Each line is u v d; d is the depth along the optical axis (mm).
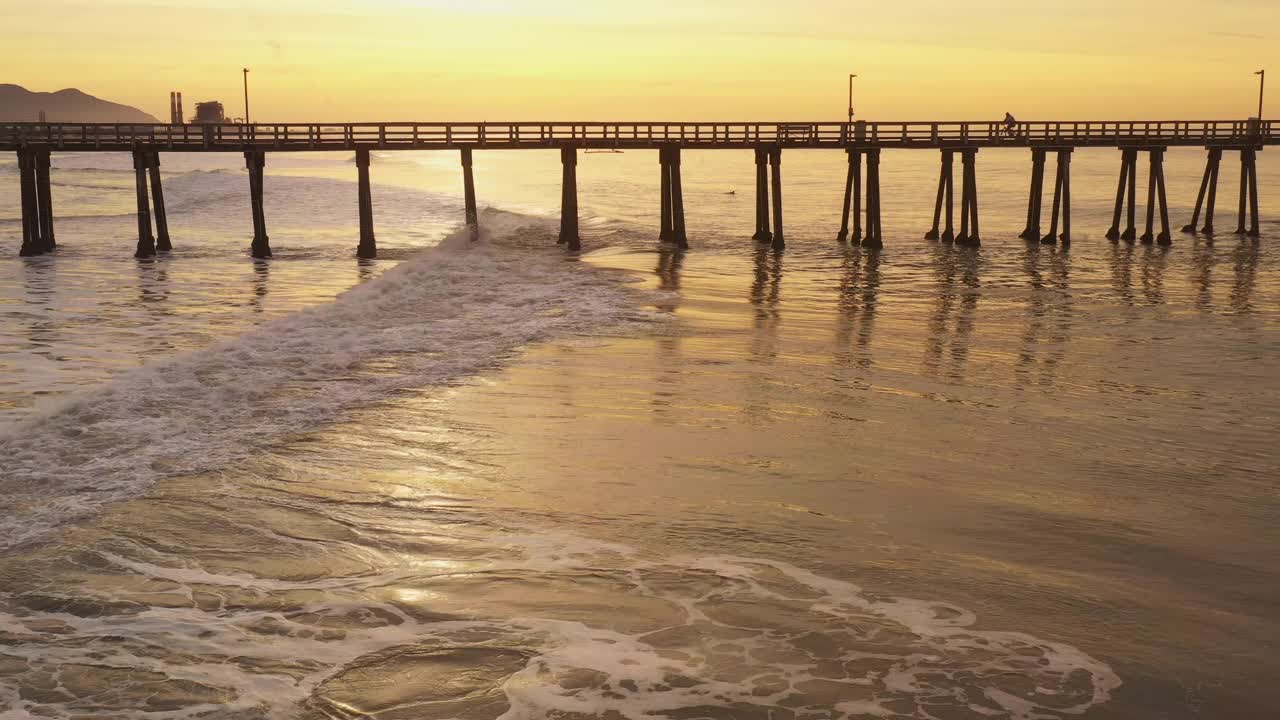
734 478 10297
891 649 6699
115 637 6727
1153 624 7191
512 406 12969
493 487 9867
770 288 25062
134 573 7699
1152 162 38125
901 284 26312
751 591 7570
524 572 7855
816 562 8164
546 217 48125
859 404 13602
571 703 5980
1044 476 10609
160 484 9570
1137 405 13859
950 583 7801
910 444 11727
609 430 11984
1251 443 12039
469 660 6477
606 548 8383
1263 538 8930
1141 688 6289
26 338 17125
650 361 15961
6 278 25328
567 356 16109
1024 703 6066
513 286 23484
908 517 9266
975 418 13008
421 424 11977
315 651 6578
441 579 7715
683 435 11859
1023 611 7340
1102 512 9516
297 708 5922
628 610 7223
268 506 9156
